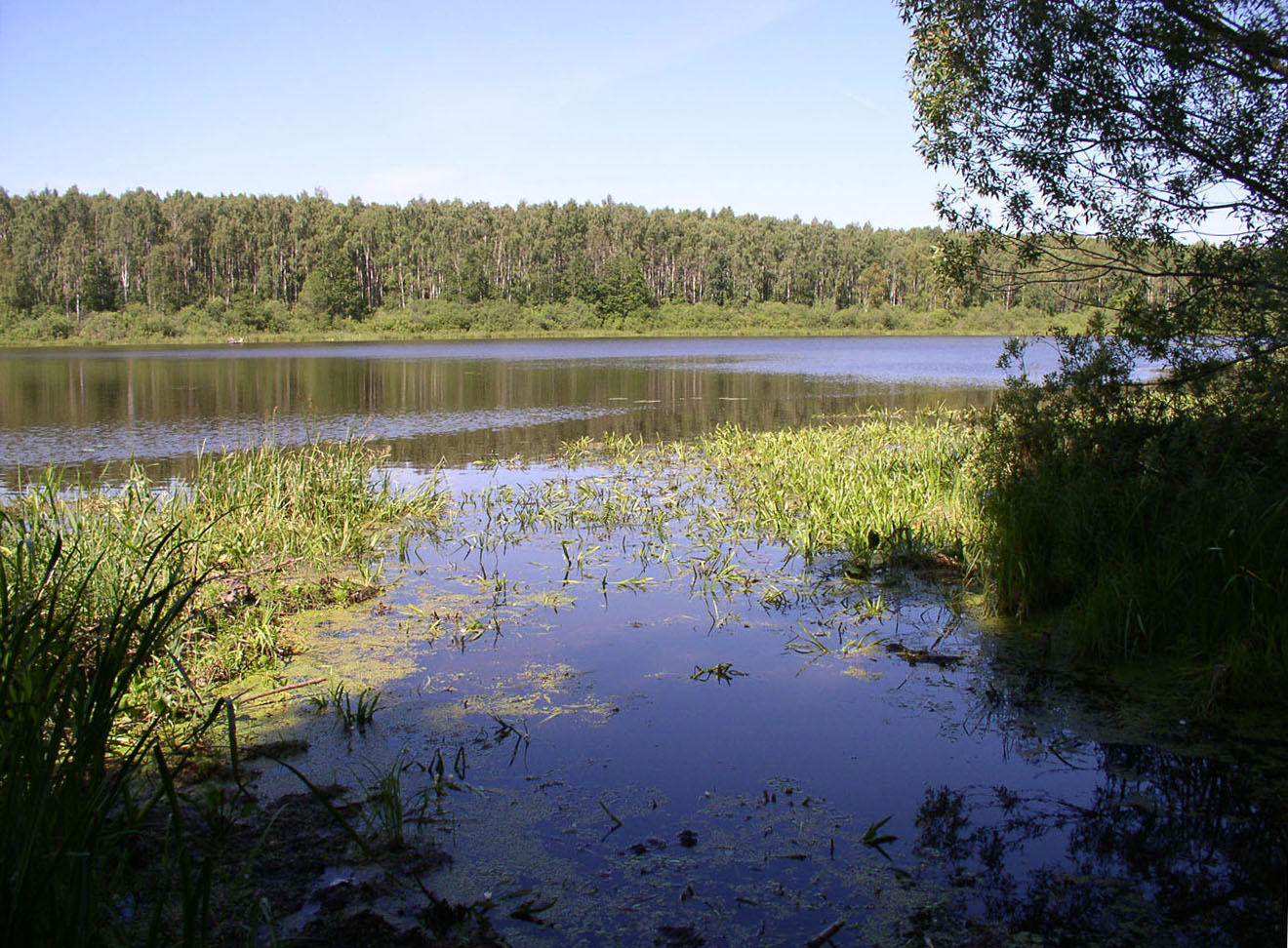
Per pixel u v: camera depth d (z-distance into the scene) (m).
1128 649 5.13
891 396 22.70
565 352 45.47
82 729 2.83
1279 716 4.39
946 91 7.43
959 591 6.41
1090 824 3.51
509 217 89.44
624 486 10.76
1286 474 5.89
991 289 8.08
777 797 3.71
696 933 2.89
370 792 3.71
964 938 2.86
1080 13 6.69
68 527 6.34
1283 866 3.22
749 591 6.52
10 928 2.31
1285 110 6.75
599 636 5.63
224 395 21.27
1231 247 7.00
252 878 3.12
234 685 4.85
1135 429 6.93
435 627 5.77
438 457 13.08
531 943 2.84
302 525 7.95
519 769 3.93
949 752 4.09
